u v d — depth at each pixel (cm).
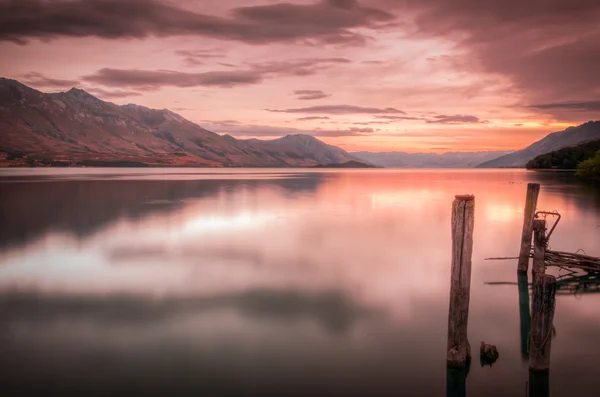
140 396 898
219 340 1172
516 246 2498
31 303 1474
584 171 10756
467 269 971
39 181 9994
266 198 5838
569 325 1296
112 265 2034
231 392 916
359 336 1195
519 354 1094
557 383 963
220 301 1501
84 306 1445
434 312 1393
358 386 945
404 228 3219
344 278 1808
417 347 1131
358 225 3362
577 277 1820
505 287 1688
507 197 5922
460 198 968
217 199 5597
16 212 4047
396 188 8281
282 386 943
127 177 13362
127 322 1302
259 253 2311
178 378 970
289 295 1577
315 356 1079
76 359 1058
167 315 1362
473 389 938
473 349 1123
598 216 3678
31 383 945
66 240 2677
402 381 966
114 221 3509
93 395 900
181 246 2500
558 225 3209
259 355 1084
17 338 1179
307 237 2820
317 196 6222
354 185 9400
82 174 16225
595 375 995
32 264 2050
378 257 2216
